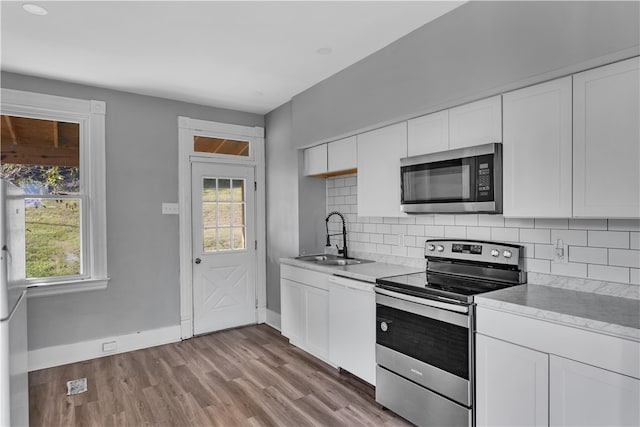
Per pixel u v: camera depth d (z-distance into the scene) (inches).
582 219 81.0
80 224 133.3
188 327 153.9
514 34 77.4
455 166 90.7
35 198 127.2
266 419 94.0
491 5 81.4
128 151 141.4
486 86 82.4
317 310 127.7
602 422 59.2
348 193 148.7
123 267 140.0
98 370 123.5
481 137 86.8
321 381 114.7
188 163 154.9
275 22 92.9
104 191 135.5
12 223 77.8
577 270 82.0
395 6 87.0
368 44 106.5
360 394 106.8
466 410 77.7
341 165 132.3
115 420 93.9
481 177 85.1
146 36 98.9
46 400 103.7
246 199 170.2
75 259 133.0
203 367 125.3
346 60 117.2
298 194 152.3
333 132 129.2
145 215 144.8
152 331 145.8
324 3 84.7
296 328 140.1
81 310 132.2
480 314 76.5
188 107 155.8
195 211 157.0
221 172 163.5
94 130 134.3
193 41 102.3
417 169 100.4
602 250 78.0
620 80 64.8
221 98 151.5
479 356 76.7
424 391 86.4
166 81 131.6
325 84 132.6
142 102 144.9
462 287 86.9
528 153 78.0
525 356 68.9
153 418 94.7
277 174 165.9
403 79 102.4
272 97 151.6
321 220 159.6
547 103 74.9
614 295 76.1
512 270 91.3
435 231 113.9
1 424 68.1
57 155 131.2
